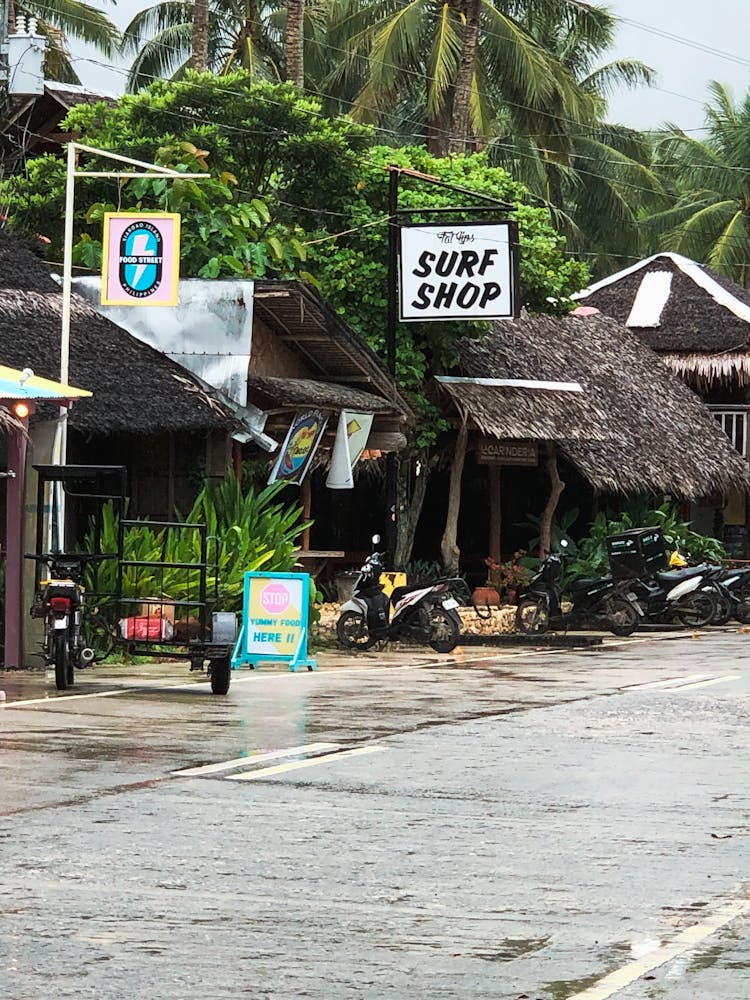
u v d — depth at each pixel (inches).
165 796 392.5
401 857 331.6
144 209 1084.5
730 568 1310.3
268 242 1071.6
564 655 887.1
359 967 251.6
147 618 633.6
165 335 892.0
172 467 887.7
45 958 253.4
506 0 1797.5
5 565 732.0
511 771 446.9
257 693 638.5
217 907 287.0
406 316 1019.9
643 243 2342.5
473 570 1290.6
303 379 993.5
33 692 620.4
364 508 1167.0
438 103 1647.4
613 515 1323.8
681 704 621.6
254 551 833.5
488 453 1175.6
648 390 1392.7
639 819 378.3
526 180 2028.8
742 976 250.1
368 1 1888.5
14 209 1179.3
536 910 289.3
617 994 239.5
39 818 362.0
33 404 682.8
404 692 655.1
